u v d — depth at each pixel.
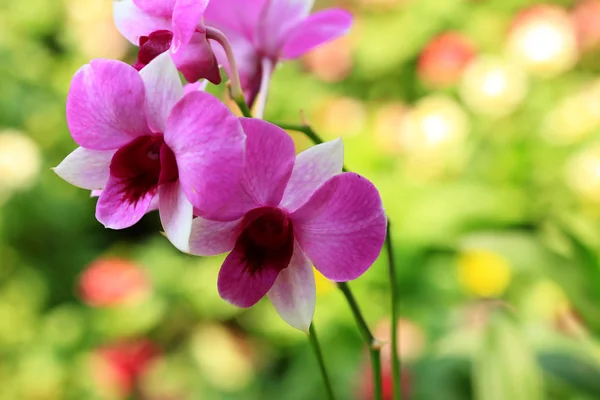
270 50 0.49
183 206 0.42
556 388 0.74
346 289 0.46
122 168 0.43
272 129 0.42
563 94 1.35
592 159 1.08
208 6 0.48
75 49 1.68
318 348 0.47
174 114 0.41
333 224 0.43
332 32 0.49
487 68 1.31
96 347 1.25
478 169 1.31
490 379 0.65
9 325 1.27
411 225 1.22
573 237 0.68
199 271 1.38
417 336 0.93
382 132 1.36
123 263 1.27
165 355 1.30
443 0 1.65
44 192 1.42
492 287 1.09
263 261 0.44
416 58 1.64
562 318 0.84
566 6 1.58
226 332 1.33
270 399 1.12
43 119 1.52
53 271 1.39
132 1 0.45
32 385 1.19
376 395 0.47
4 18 1.71
